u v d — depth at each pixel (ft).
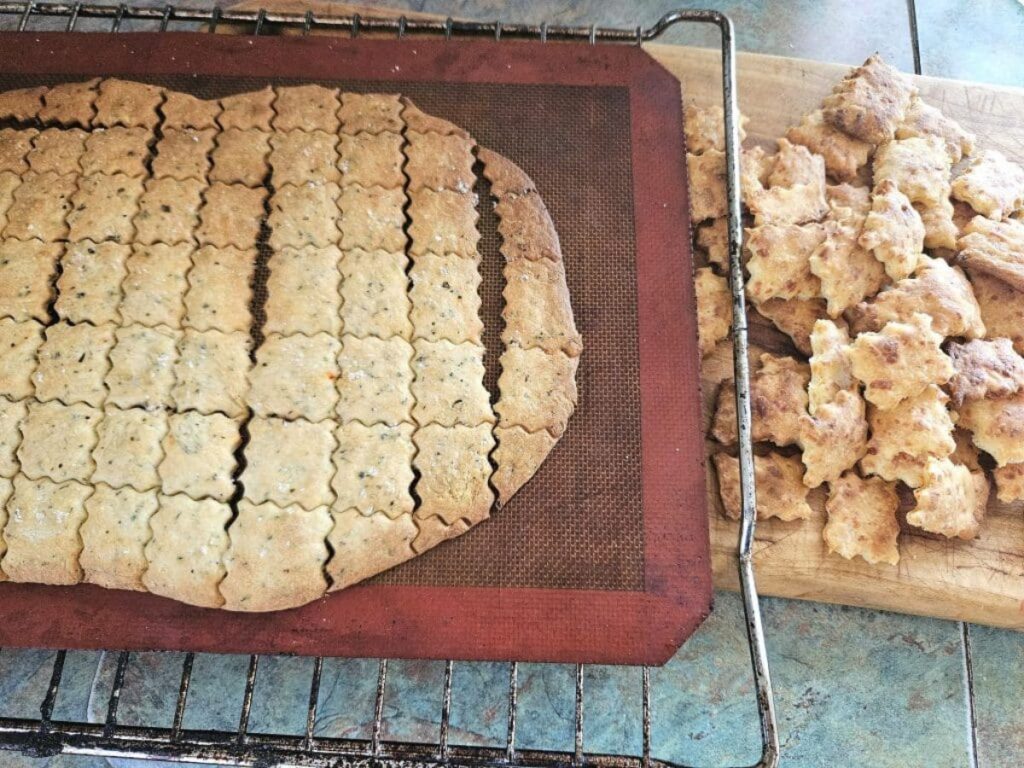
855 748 1.20
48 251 1.10
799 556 1.12
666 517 1.06
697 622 1.02
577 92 1.25
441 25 1.28
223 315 1.08
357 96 1.21
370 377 1.06
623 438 1.09
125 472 1.00
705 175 1.24
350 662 1.22
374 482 1.02
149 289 1.08
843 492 1.13
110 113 1.18
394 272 1.11
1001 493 1.15
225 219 1.12
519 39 1.30
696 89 1.33
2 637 0.99
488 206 1.18
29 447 1.01
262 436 1.02
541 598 1.02
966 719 1.21
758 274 1.18
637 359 1.12
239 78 1.24
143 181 1.14
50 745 0.95
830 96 1.32
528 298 1.12
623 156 1.22
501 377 1.08
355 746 0.96
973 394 1.14
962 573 1.13
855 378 1.14
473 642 1.00
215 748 0.95
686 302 1.15
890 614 1.25
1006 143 1.34
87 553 0.98
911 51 1.54
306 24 1.28
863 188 1.26
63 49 1.24
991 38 1.56
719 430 1.14
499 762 0.96
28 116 1.18
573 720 1.21
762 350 1.22
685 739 1.21
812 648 1.24
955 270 1.22
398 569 1.03
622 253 1.17
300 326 1.07
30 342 1.05
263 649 0.99
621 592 1.03
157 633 0.99
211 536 0.98
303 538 0.99
